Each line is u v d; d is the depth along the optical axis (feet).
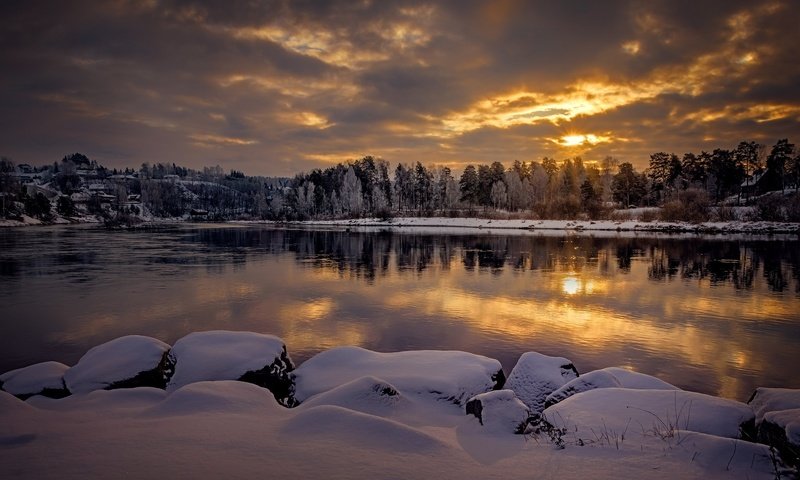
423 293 77.71
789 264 112.27
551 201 315.37
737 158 345.92
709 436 17.13
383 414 22.30
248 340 33.73
